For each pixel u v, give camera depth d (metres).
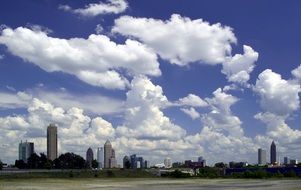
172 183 164.00
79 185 133.50
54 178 181.12
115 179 198.25
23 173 183.25
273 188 127.88
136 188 123.62
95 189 114.56
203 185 150.38
